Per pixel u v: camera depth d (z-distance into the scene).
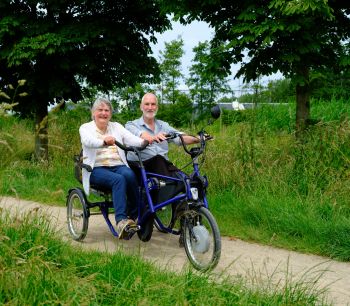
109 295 3.55
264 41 7.77
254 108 12.23
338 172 7.30
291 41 8.16
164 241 5.96
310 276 4.84
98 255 4.52
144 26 12.16
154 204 5.27
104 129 5.70
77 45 11.44
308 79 8.97
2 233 3.94
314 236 6.00
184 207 5.00
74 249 4.57
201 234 4.72
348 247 5.55
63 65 11.05
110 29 11.14
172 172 5.31
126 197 5.30
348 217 6.34
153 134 5.95
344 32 8.97
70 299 3.26
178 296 3.44
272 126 12.74
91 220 7.13
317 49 8.12
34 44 10.56
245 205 6.98
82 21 11.16
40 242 4.17
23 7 11.33
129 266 4.05
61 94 11.34
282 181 7.39
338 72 9.30
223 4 8.80
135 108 19.27
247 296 3.64
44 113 12.23
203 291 3.64
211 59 9.08
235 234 6.36
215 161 8.44
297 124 9.11
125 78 11.87
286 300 3.65
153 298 3.53
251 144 8.26
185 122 20.56
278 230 6.29
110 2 11.55
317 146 7.86
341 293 4.39
